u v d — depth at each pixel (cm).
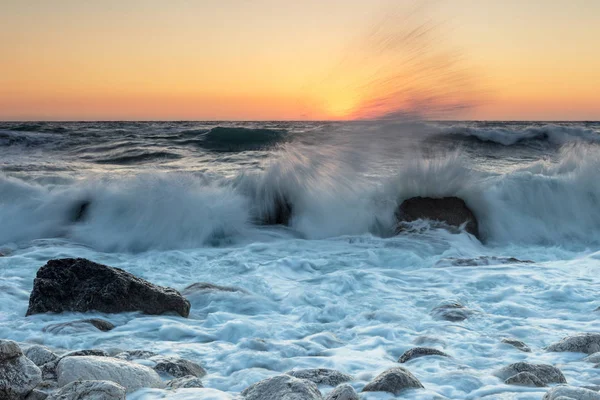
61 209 1000
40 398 315
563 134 2491
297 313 559
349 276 671
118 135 2770
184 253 833
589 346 420
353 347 445
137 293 552
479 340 454
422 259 809
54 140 2430
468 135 2478
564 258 861
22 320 518
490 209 1023
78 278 558
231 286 632
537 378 344
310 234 991
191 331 490
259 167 1720
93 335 475
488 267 719
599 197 1053
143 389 325
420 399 313
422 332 481
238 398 309
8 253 827
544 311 545
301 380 310
